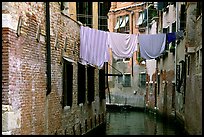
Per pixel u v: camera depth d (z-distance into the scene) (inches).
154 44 632.4
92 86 650.8
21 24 335.0
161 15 1018.7
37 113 379.9
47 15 406.6
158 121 921.5
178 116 767.1
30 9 358.3
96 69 700.0
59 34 460.1
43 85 399.2
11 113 310.5
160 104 1003.3
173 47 846.5
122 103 1349.7
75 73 543.2
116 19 1526.8
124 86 1371.8
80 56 561.0
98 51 588.1
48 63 410.3
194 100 555.2
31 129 361.7
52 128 430.9
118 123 880.3
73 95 532.4
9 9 311.3
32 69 365.7
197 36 538.3
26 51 350.0
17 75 327.9
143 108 1236.5
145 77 1282.0
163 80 970.1
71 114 521.3
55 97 445.1
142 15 1357.0
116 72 1411.2
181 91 735.7
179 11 762.2
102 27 831.7
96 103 706.8
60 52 466.3
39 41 385.7
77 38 548.7
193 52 563.5
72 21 518.3
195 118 542.0
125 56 614.5
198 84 516.7
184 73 689.6
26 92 349.1
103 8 830.5
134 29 1416.1
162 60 991.0
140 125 839.1
